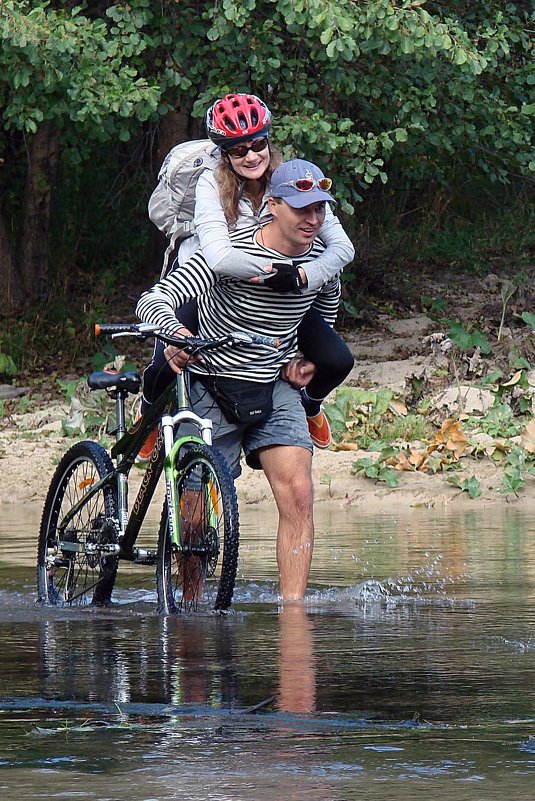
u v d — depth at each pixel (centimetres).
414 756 928
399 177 5900
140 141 5447
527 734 991
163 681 1195
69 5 4478
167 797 834
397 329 4725
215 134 1670
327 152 4031
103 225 5747
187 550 1633
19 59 3847
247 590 1775
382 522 2484
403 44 3862
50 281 5275
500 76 4553
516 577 1822
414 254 5541
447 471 3045
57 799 830
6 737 991
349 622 1514
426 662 1270
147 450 1734
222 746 958
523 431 3219
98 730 1012
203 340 1625
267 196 1691
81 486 1833
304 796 834
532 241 5778
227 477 1596
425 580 1812
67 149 4828
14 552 2186
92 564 1764
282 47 4316
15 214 5681
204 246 1677
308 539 1742
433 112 4391
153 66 4334
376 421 3425
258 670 1238
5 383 4406
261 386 1745
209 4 4181
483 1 4503
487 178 5769
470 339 4022
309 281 1669
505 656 1298
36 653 1347
